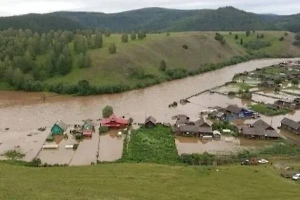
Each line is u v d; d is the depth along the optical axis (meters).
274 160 69.94
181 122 92.69
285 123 91.62
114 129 91.44
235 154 73.75
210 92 137.00
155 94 135.88
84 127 90.81
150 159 69.38
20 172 55.25
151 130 88.44
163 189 49.00
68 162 70.00
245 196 47.56
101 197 43.62
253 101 121.81
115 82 142.25
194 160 68.81
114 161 68.75
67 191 45.47
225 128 90.50
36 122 99.69
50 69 145.38
